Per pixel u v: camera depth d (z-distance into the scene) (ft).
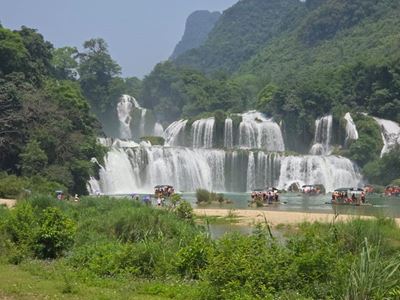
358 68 423.23
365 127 369.50
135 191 283.79
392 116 393.70
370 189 299.38
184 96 501.15
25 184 185.26
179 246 68.23
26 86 255.09
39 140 216.13
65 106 255.70
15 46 278.67
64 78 471.21
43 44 336.49
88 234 79.46
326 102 399.44
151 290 53.16
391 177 328.08
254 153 327.06
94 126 303.68
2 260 68.13
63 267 63.72
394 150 342.03
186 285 54.70
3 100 231.50
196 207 189.88
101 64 483.92
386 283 42.55
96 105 474.90
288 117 400.26
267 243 59.31
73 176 221.66
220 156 324.19
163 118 507.30
